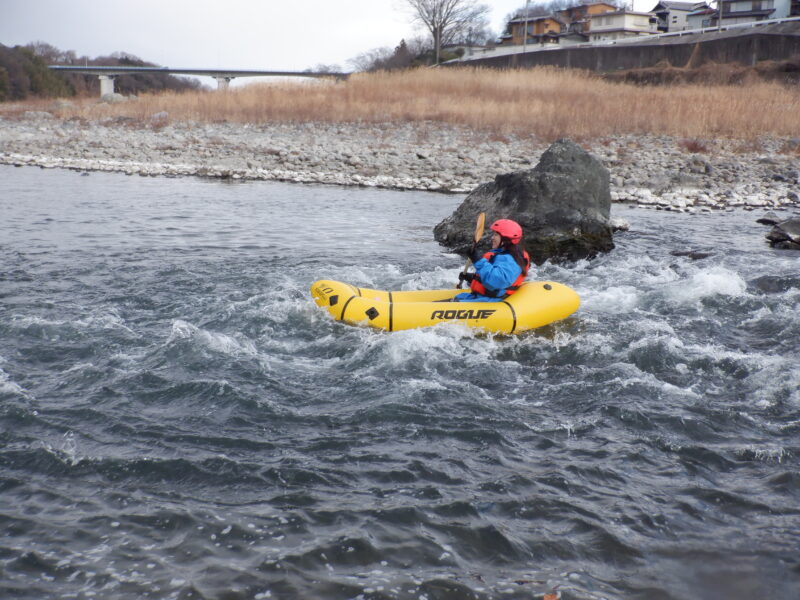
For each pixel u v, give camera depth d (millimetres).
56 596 3201
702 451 4602
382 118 28062
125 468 4254
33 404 5004
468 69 40938
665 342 6543
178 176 19359
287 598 3230
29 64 54406
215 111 29859
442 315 6746
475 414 5109
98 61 84438
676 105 27391
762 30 45688
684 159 20469
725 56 42875
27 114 32312
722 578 3438
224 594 3244
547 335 6836
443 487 4141
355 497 4023
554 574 3439
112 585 3279
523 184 11352
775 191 17000
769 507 4004
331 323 6926
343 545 3596
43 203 14078
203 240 11148
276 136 25828
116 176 18875
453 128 26172
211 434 4703
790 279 8812
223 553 3521
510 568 3477
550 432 4867
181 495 4008
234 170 20016
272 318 7047
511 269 6988
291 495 4027
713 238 11992
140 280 8484
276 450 4527
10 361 5762
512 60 52219
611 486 4195
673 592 3340
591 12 77875
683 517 3904
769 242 11523
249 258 9953
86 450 4430
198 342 6266
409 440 4703
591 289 8742
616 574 3453
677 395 5492
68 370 5648
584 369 6027
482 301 6988
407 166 20531
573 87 34594
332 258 10219
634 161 20172
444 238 11648
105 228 11797
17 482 4066
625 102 28578
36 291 7844
